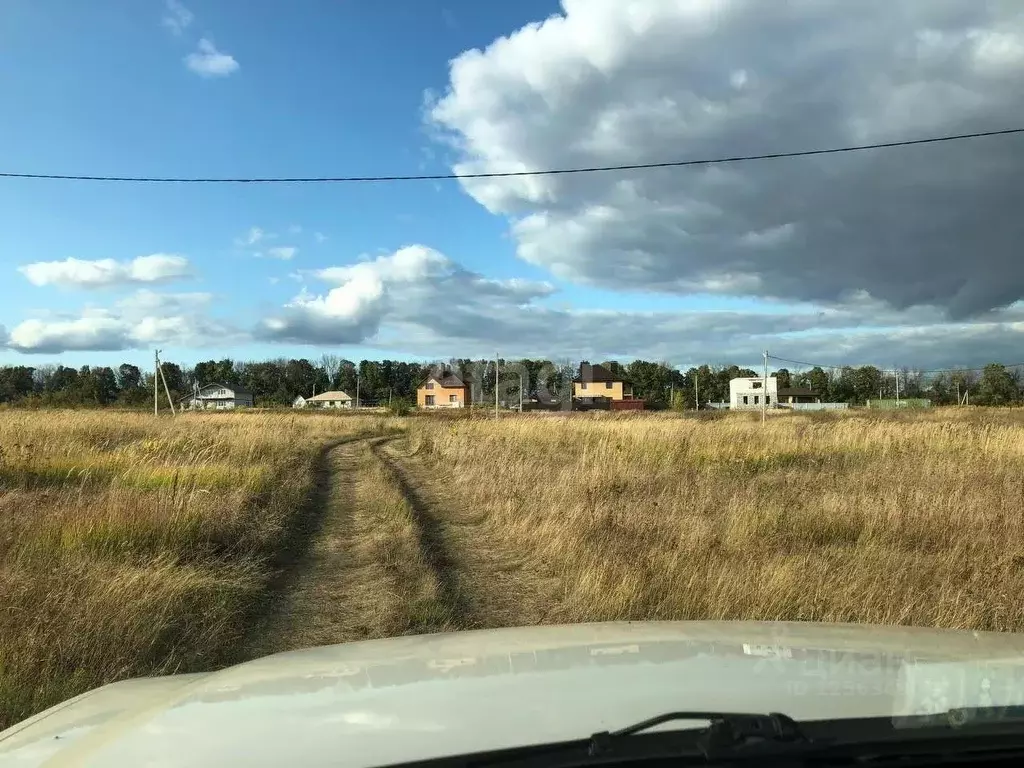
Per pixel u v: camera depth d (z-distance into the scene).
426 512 10.83
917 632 2.85
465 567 7.50
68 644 4.56
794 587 5.82
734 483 11.63
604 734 1.70
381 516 10.44
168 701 2.15
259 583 6.81
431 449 21.09
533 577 7.07
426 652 2.60
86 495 9.80
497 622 5.72
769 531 7.91
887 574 6.17
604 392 97.44
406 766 1.56
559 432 23.19
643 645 2.60
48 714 2.34
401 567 7.35
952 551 6.98
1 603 5.08
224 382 120.00
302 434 26.58
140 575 5.95
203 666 4.80
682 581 6.16
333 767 1.56
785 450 17.28
